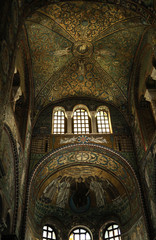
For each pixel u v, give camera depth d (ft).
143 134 63.93
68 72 75.00
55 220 76.95
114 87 76.38
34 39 65.67
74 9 60.18
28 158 65.00
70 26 64.54
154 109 61.72
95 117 76.59
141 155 64.28
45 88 75.05
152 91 62.75
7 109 48.42
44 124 73.26
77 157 72.18
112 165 71.72
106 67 74.18
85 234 77.92
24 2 48.96
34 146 68.49
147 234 56.59
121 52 70.03
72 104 78.43
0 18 38.40
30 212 62.54
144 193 61.36
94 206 80.69
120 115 76.18
